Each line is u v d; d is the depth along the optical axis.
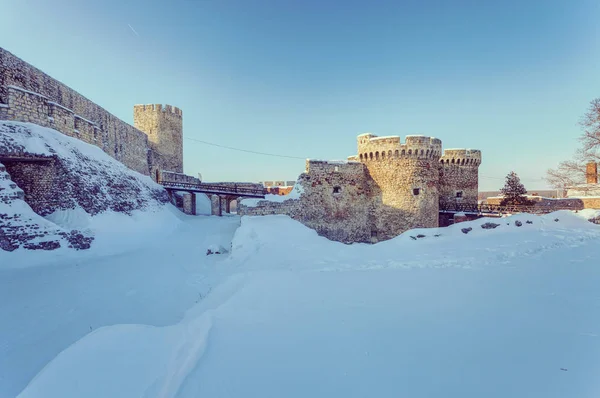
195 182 41.88
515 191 32.44
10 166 15.30
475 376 3.25
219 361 3.63
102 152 23.48
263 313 5.25
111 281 9.68
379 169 25.02
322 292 6.46
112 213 17.88
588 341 3.99
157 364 3.79
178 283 9.35
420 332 4.39
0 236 11.77
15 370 5.02
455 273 7.95
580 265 8.51
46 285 9.30
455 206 28.72
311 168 23.58
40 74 18.78
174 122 43.72
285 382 3.19
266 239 13.04
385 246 12.09
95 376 3.53
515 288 6.45
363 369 3.44
